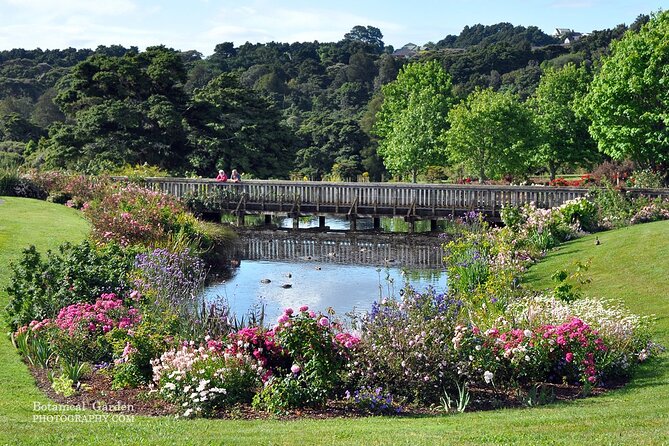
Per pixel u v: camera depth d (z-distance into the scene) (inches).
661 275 721.6
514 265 818.8
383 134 2477.9
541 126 1942.7
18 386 418.3
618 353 456.4
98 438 315.3
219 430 335.9
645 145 1421.0
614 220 1066.7
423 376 416.2
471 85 3996.1
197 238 1056.2
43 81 4375.0
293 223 1518.2
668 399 386.6
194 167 2116.1
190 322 512.4
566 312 496.4
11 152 2630.4
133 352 436.1
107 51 5698.8
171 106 2057.1
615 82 1433.3
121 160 1971.0
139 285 586.2
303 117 3722.9
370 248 1270.9
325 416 380.2
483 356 436.1
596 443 292.2
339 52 5285.4
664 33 1395.2
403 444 299.3
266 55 5310.0
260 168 2265.0
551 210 1072.2
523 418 355.9
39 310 533.0
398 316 447.2
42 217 1165.1
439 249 1256.8
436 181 2166.6
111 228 970.7
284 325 412.8
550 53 4419.3
